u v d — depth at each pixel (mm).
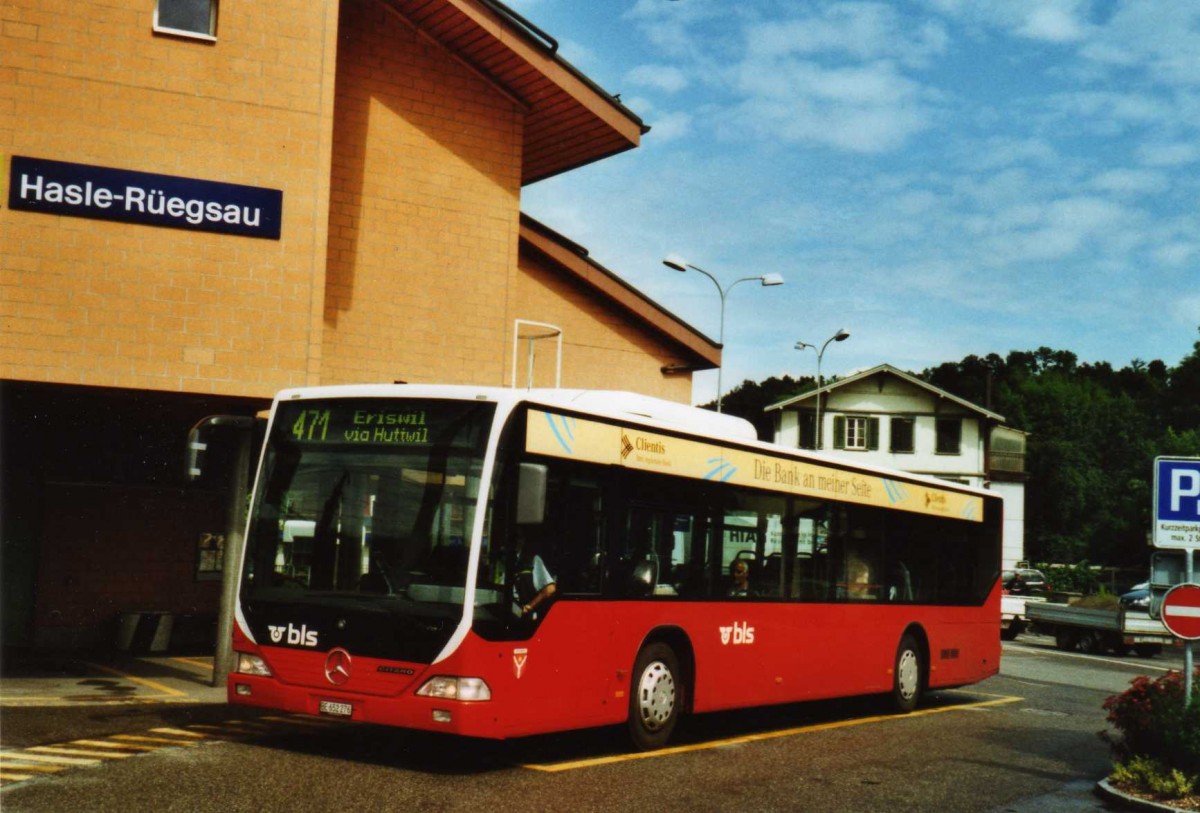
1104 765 12367
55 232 14156
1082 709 18281
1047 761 12477
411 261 18750
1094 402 105625
